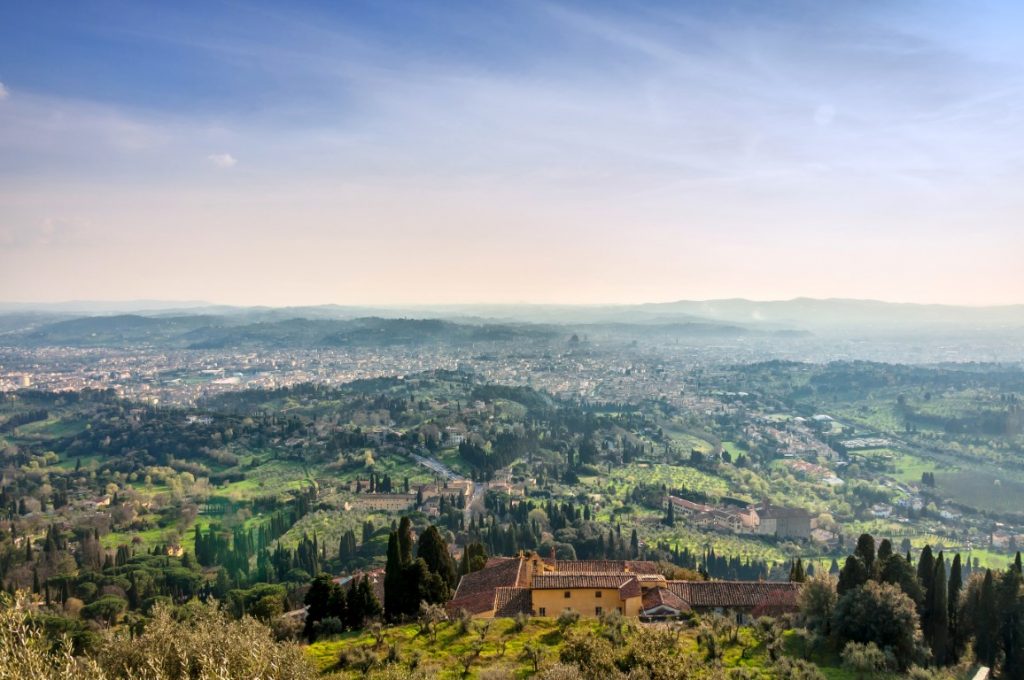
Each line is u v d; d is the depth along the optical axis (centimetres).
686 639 6988
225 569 16612
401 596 8456
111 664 4891
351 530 18500
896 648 6806
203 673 4512
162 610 5706
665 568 10456
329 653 6944
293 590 13875
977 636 7819
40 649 4291
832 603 7475
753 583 8525
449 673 6162
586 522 19012
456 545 17425
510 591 8381
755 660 6569
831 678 6381
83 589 14062
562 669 5406
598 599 8044
